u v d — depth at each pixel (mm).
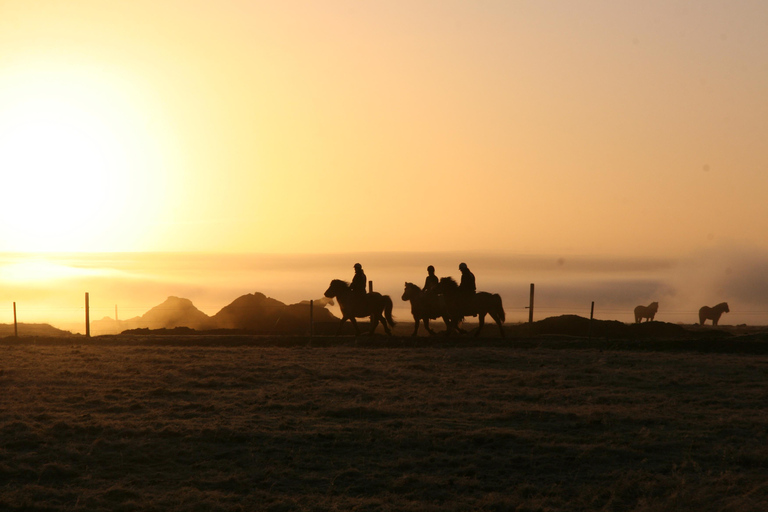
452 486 11328
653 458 12641
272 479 11547
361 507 10367
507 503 10492
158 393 17406
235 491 11094
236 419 14820
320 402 16453
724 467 12070
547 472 12000
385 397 17156
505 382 19328
